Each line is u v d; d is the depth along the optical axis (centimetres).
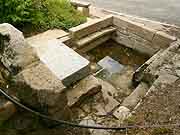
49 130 330
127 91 567
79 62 504
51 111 311
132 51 698
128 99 500
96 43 688
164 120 407
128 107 480
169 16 771
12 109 278
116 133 402
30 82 284
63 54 525
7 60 284
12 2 579
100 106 486
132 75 614
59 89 304
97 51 691
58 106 315
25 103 290
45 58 510
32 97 289
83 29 638
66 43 616
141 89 521
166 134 379
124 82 596
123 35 704
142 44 671
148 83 527
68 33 634
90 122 442
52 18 672
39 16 650
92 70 627
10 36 288
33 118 302
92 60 661
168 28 686
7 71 285
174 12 795
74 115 455
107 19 692
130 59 673
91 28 660
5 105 270
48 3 696
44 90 290
